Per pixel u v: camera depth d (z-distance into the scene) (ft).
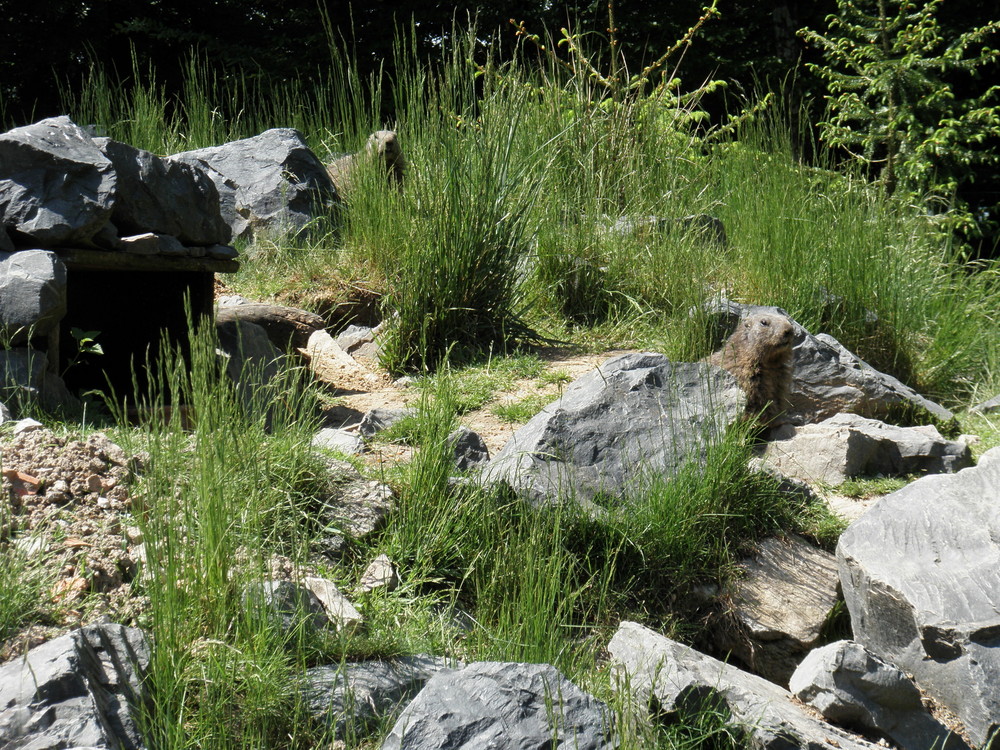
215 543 11.37
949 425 23.02
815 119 57.62
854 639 14.12
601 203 31.12
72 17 56.03
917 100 47.65
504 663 10.38
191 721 9.89
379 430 18.60
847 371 22.48
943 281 31.42
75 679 9.12
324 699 10.50
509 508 15.14
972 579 13.01
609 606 14.74
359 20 57.98
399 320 23.93
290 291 27.17
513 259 25.16
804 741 11.03
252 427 14.30
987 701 12.03
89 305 22.41
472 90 26.32
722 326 23.84
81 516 12.33
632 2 58.29
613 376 18.12
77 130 19.13
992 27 46.06
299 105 41.75
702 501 16.01
